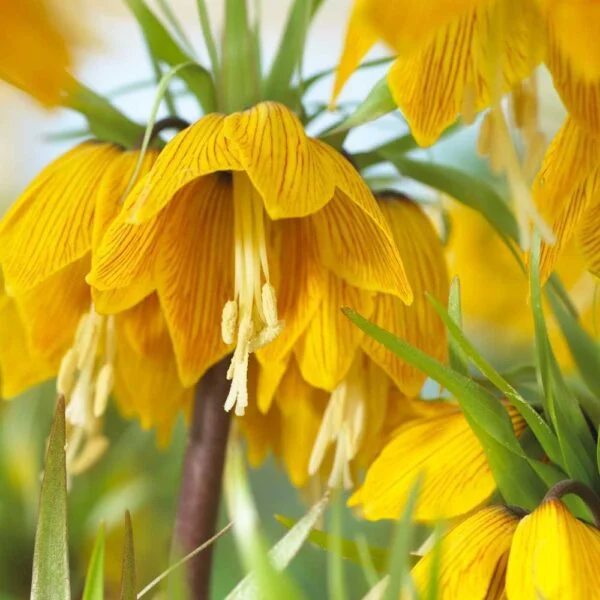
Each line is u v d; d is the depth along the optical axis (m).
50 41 0.55
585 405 0.60
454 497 0.59
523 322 0.73
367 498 0.60
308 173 0.58
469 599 0.56
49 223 0.60
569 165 0.58
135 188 0.58
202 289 0.61
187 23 0.78
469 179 0.62
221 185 0.61
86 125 0.65
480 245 0.71
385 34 0.54
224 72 0.61
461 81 0.58
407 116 0.57
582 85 0.58
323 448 0.62
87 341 0.61
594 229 0.60
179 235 0.61
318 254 0.60
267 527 0.74
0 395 0.70
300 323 0.60
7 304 0.63
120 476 0.69
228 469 0.64
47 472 0.55
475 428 0.58
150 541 0.69
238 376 0.59
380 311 0.60
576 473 0.58
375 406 0.62
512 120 0.60
